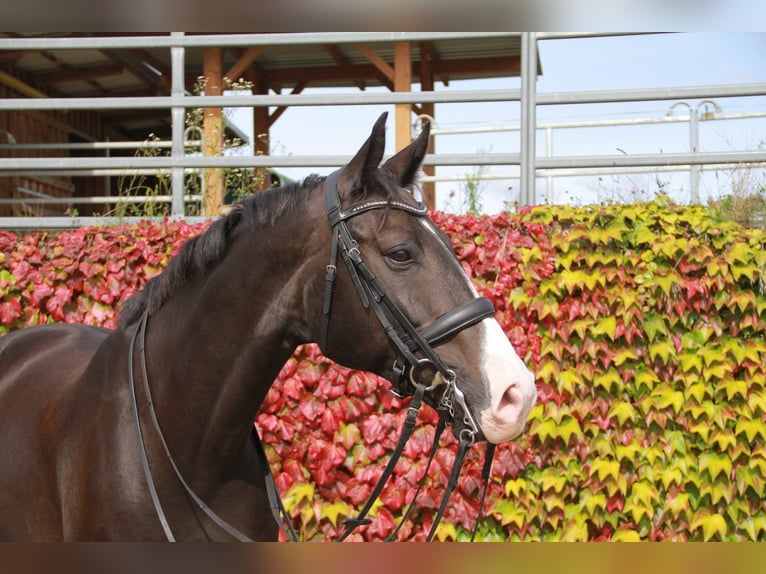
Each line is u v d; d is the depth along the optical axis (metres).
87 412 2.16
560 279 3.59
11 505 2.29
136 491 2.01
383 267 1.92
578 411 3.61
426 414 3.64
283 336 2.10
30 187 8.15
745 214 3.96
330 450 3.64
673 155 4.04
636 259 3.59
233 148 5.02
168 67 8.33
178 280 2.17
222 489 2.11
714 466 3.55
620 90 4.11
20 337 2.85
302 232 2.03
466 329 1.87
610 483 3.60
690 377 3.55
